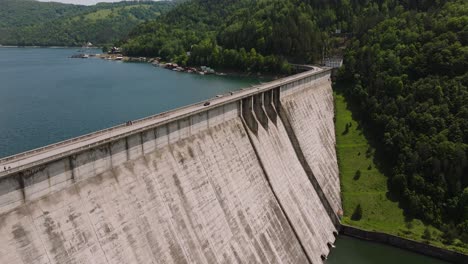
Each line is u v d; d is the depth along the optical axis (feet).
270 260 181.37
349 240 240.73
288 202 219.82
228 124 204.13
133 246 130.31
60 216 115.55
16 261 102.37
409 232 236.63
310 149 284.82
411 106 310.86
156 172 151.33
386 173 288.92
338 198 274.77
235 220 176.45
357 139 331.98
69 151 121.08
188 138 174.60
